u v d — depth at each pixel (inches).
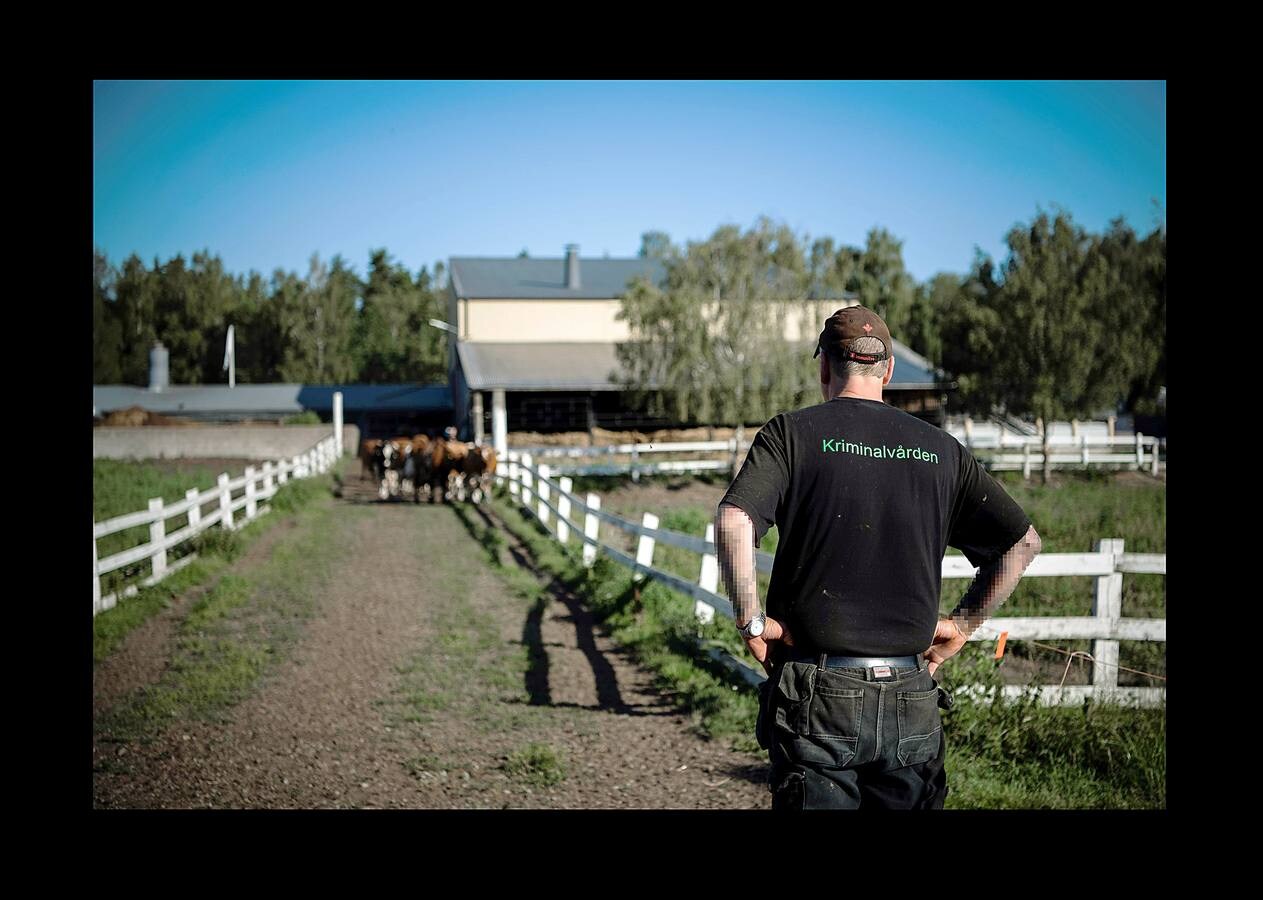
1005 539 111.1
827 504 105.8
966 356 1078.4
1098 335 1001.5
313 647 355.6
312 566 553.6
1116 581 249.0
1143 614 346.3
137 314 2792.8
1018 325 1022.4
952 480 110.2
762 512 104.4
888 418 110.3
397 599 452.8
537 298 1715.1
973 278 1114.1
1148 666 292.7
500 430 1300.4
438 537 700.0
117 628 366.0
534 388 1387.8
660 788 211.3
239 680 306.5
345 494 1122.0
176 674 314.8
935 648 115.3
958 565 260.8
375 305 3302.2
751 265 1090.7
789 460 107.2
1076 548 498.0
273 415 1982.0
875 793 108.0
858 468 106.4
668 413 1107.9
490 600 450.9
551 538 644.7
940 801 109.3
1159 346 1030.4
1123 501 745.0
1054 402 1004.6
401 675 316.5
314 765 230.8
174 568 490.0
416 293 3417.8
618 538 629.0
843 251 1109.7
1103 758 207.2
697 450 1310.3
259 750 241.9
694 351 1073.5
